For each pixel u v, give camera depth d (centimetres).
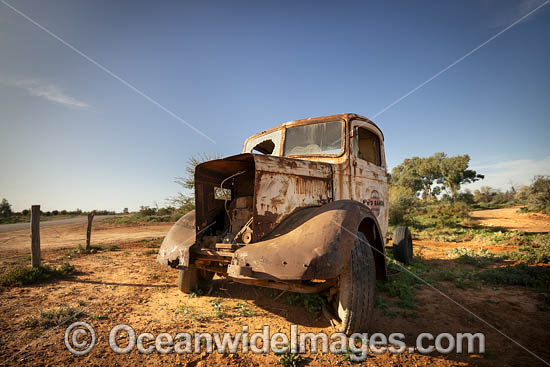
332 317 284
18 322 290
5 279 429
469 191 3847
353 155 393
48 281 457
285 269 226
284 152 429
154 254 729
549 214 1619
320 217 260
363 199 410
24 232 1451
